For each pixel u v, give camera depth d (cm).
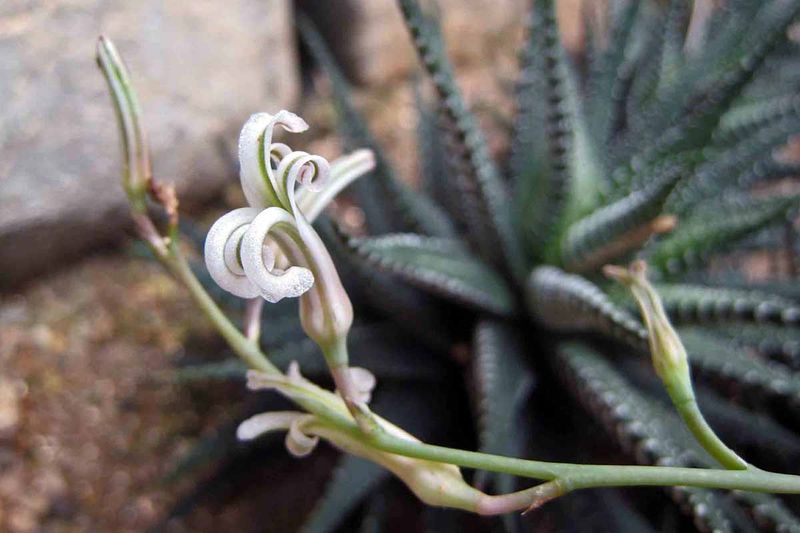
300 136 25
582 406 16
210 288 17
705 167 18
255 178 10
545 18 14
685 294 16
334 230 13
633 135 19
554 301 15
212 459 17
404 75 27
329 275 10
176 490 19
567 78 15
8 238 21
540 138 18
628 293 16
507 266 16
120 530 19
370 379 11
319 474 19
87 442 20
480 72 28
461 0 27
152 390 21
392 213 18
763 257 22
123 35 21
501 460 10
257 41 23
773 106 20
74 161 21
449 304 17
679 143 17
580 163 16
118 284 22
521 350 16
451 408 17
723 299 15
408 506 18
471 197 16
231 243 10
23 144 20
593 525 16
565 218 16
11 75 20
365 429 10
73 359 21
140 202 12
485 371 15
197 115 22
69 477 19
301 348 16
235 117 23
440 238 18
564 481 10
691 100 19
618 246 16
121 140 11
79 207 21
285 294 9
